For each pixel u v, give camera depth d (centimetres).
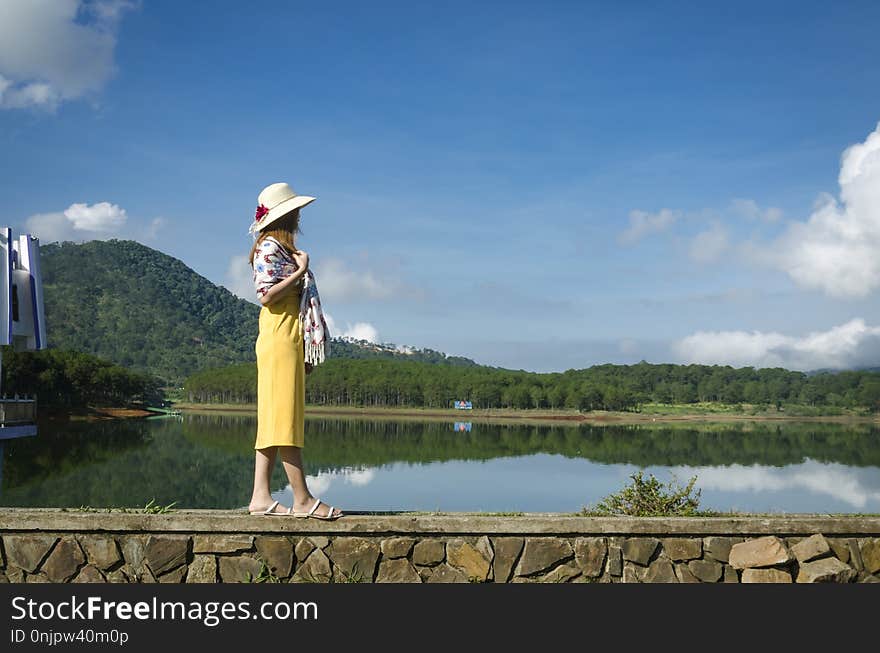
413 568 453
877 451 6738
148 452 4134
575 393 18362
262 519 446
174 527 444
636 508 795
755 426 13275
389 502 2519
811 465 4947
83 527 442
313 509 452
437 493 2841
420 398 18475
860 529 480
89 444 4388
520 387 18325
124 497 2200
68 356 9300
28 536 443
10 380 7519
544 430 10450
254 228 466
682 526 468
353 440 6925
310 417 13800
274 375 448
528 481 3369
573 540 463
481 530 456
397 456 4853
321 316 461
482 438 7812
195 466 3388
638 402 18962
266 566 446
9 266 3472
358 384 18775
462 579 453
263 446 452
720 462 5066
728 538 471
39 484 2402
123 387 10831
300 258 458
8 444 3809
